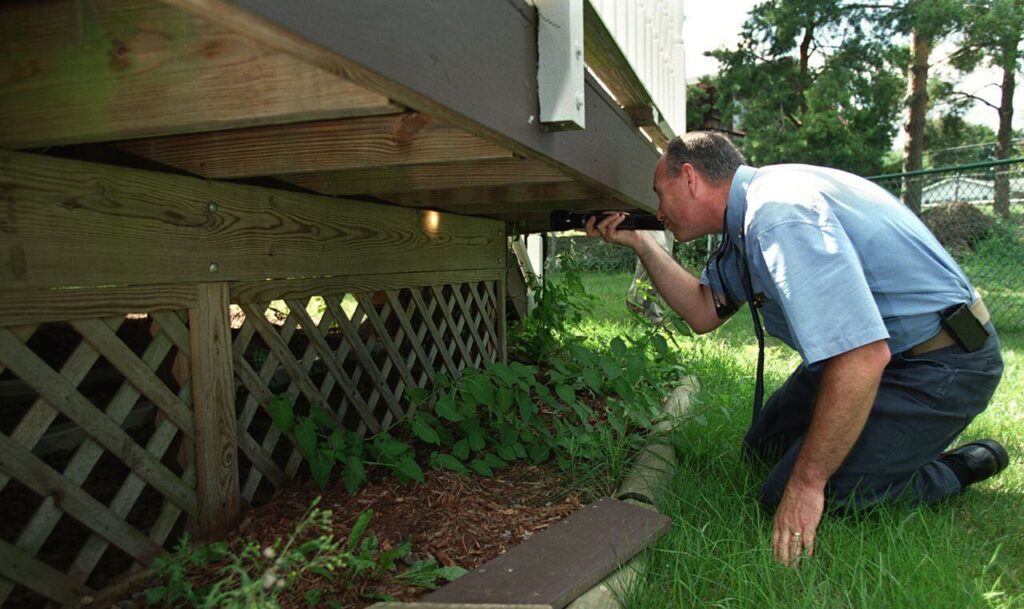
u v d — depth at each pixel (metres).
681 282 2.88
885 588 1.74
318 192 2.34
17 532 1.81
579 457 2.58
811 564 1.81
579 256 13.74
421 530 1.91
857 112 17.06
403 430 2.86
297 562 1.57
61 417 2.19
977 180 7.03
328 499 2.10
